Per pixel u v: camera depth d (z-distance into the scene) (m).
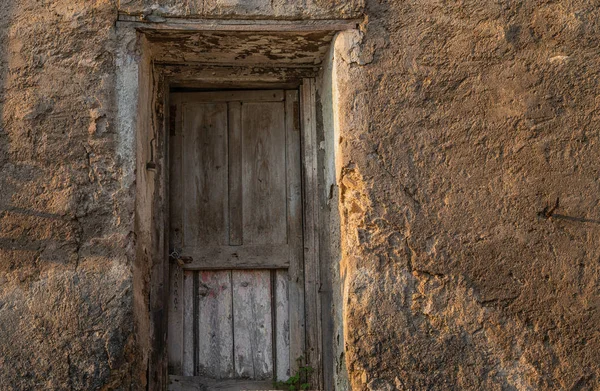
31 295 3.23
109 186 3.35
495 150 3.45
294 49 3.80
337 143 3.50
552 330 3.33
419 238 3.38
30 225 3.29
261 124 4.16
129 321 3.24
